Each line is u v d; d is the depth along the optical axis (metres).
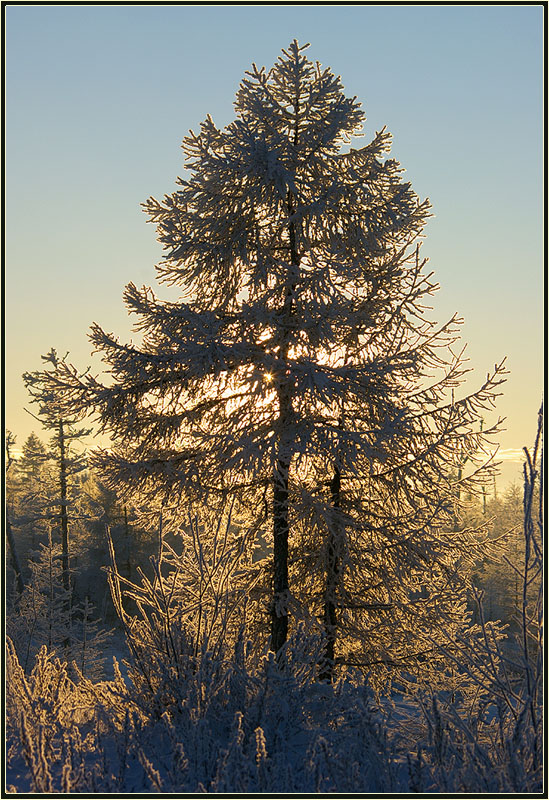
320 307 9.70
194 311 10.30
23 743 5.84
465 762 5.54
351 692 7.20
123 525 47.44
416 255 10.07
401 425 10.12
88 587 45.94
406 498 10.92
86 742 6.42
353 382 10.12
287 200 11.21
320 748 5.45
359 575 11.45
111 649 38.59
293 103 10.95
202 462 10.48
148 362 9.94
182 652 7.68
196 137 10.38
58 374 10.10
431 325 10.61
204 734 5.80
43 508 35.50
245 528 11.60
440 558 10.70
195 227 10.59
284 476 10.27
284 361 9.81
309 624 9.09
